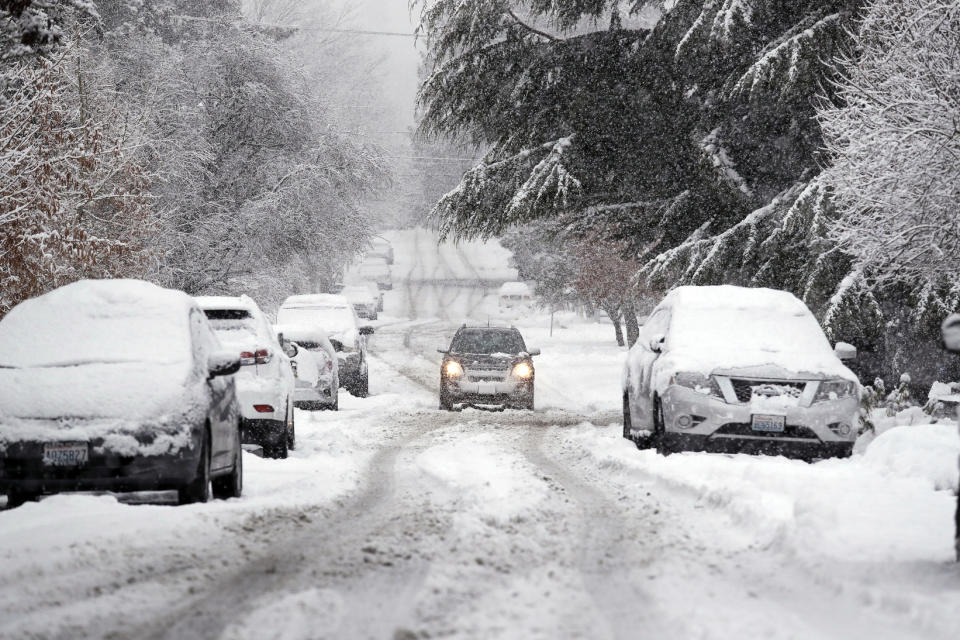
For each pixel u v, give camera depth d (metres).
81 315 22.05
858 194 33.09
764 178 51.97
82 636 11.20
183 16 94.69
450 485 23.53
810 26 45.69
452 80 54.97
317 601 12.50
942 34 31.56
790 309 31.22
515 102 54.97
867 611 12.23
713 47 47.19
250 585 13.65
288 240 85.38
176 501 22.36
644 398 31.44
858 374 46.09
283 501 21.03
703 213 54.16
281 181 84.00
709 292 32.03
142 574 14.20
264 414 29.81
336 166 87.38
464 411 47.00
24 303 22.61
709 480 22.55
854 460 26.31
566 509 20.17
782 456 26.95
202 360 21.88
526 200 51.31
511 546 16.20
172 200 76.69
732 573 14.42
